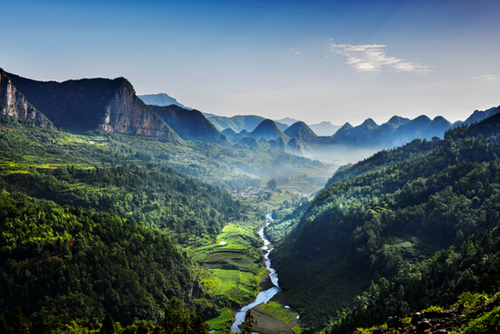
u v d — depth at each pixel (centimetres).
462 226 16112
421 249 16362
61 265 12875
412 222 18225
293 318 16288
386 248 16725
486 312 5359
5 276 11919
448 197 18475
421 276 12850
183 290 16150
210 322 15512
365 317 11481
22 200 17438
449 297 10681
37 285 12250
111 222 16750
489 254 11719
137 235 16800
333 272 18688
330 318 15100
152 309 13775
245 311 17150
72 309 12006
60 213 15812
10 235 13300
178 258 17925
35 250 13062
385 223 18838
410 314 10912
